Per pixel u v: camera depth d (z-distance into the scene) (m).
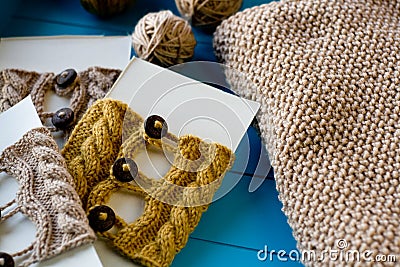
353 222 0.67
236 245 0.74
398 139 0.71
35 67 0.83
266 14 0.78
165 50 0.80
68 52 0.84
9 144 0.71
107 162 0.72
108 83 0.79
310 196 0.70
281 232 0.75
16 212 0.67
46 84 0.79
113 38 0.85
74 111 0.77
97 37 0.85
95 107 0.74
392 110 0.72
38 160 0.69
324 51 0.75
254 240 0.74
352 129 0.72
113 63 0.83
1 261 0.64
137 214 0.70
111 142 0.72
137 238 0.69
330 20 0.77
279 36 0.77
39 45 0.84
